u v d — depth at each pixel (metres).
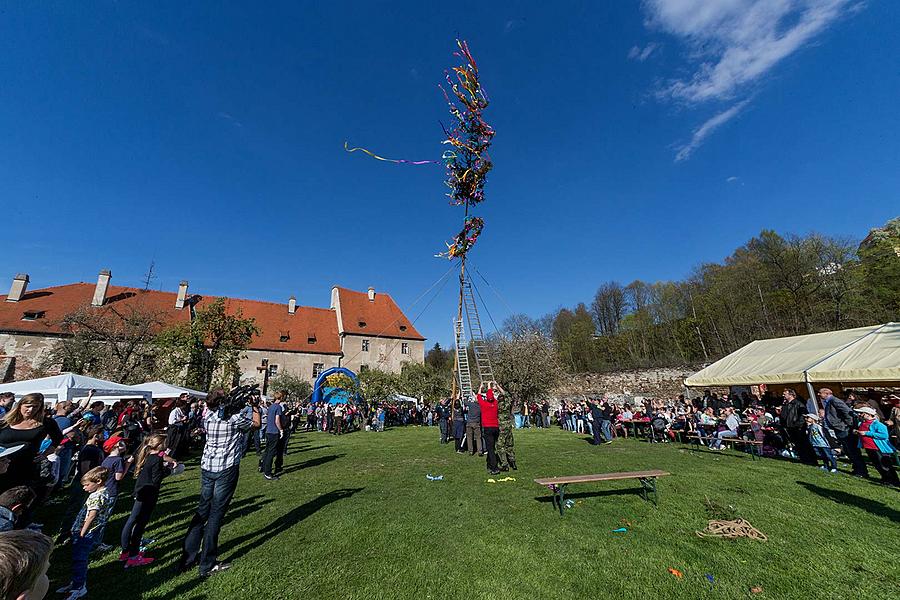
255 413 6.04
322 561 4.76
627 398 36.81
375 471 10.07
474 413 12.61
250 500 7.47
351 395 26.62
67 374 12.67
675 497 7.25
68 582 4.24
